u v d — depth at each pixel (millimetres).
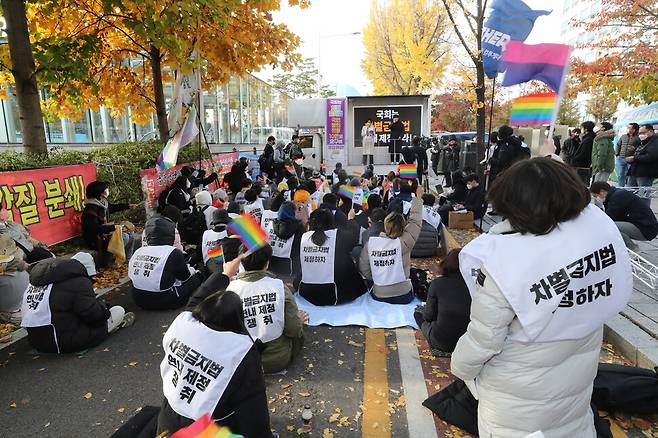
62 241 6328
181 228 6855
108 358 3822
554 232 1615
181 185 7922
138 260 4746
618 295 1660
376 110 17828
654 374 2930
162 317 4664
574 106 36531
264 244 3508
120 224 6691
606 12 11648
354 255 5770
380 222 5434
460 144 17844
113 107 11391
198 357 2109
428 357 3838
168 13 6148
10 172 5535
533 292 1591
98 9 9398
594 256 1610
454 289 3617
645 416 2904
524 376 1691
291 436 2824
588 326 1641
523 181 1609
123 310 4398
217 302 2215
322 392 3311
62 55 6621
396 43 27344
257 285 3436
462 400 2883
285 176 11930
